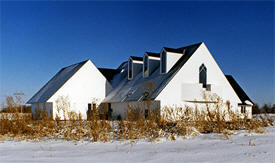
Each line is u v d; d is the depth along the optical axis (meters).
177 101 25.08
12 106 17.67
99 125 14.80
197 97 25.73
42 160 9.01
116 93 31.55
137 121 15.19
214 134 13.27
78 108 30.72
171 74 25.97
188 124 14.73
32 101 35.34
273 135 12.64
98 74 32.53
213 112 17.23
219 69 28.34
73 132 15.22
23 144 13.12
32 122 17.89
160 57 28.27
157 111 16.23
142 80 29.66
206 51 27.64
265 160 8.11
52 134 15.70
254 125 15.03
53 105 29.22
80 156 9.58
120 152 10.13
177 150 10.09
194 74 26.50
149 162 8.45
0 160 9.18
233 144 10.75
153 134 13.73
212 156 8.90
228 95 28.59
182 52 28.41
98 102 31.94
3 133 16.17
